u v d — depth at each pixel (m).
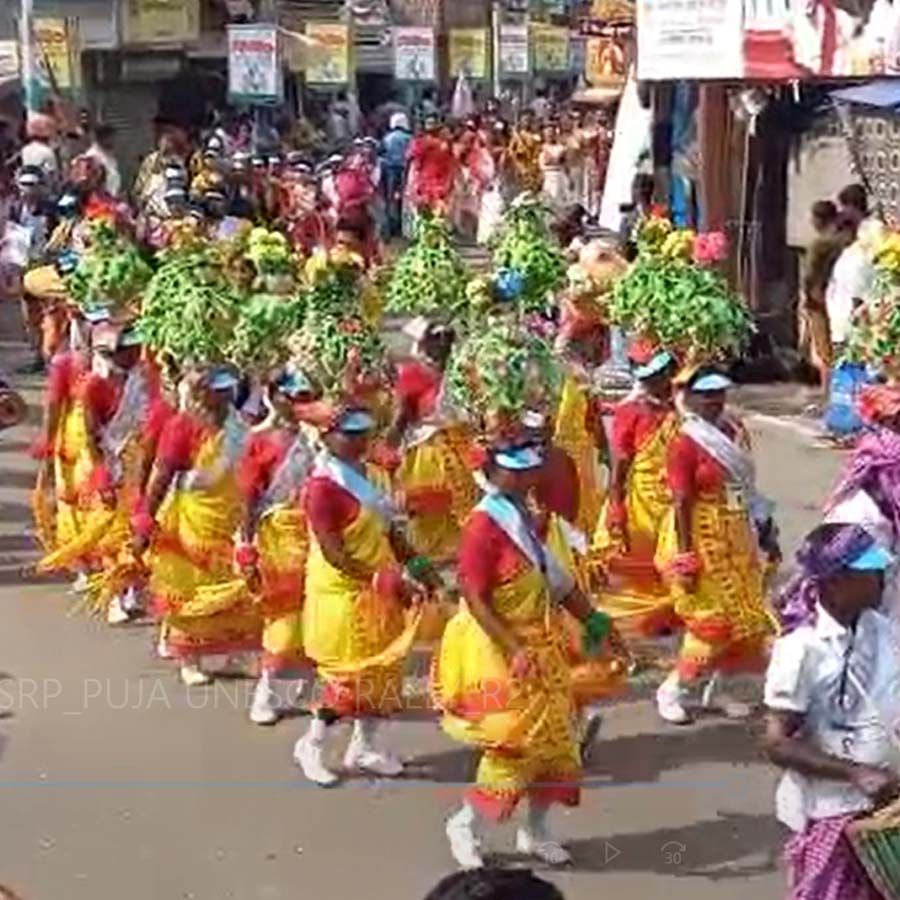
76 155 33.84
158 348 13.77
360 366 12.88
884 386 12.74
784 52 23.11
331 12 55.94
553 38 59.00
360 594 11.68
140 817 11.65
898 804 8.02
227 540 13.67
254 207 30.23
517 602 10.20
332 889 10.66
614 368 17.78
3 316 31.98
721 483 12.31
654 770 12.27
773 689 8.12
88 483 15.30
